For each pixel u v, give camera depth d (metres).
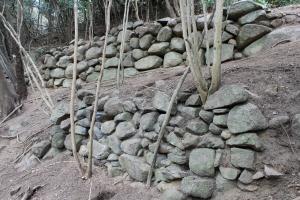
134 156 2.70
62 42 7.11
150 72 4.05
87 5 5.98
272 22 3.51
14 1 6.84
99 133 3.07
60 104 3.55
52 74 5.69
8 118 5.16
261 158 2.09
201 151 2.29
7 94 5.29
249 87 2.45
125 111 2.92
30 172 3.39
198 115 2.41
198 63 2.33
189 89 2.54
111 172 2.81
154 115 2.66
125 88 3.33
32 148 3.66
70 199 2.73
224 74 2.71
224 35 3.50
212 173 2.21
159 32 4.12
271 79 2.47
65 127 3.37
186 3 2.44
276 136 2.15
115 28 4.67
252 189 2.06
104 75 4.65
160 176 2.46
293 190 1.95
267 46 3.33
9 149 4.20
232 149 2.16
